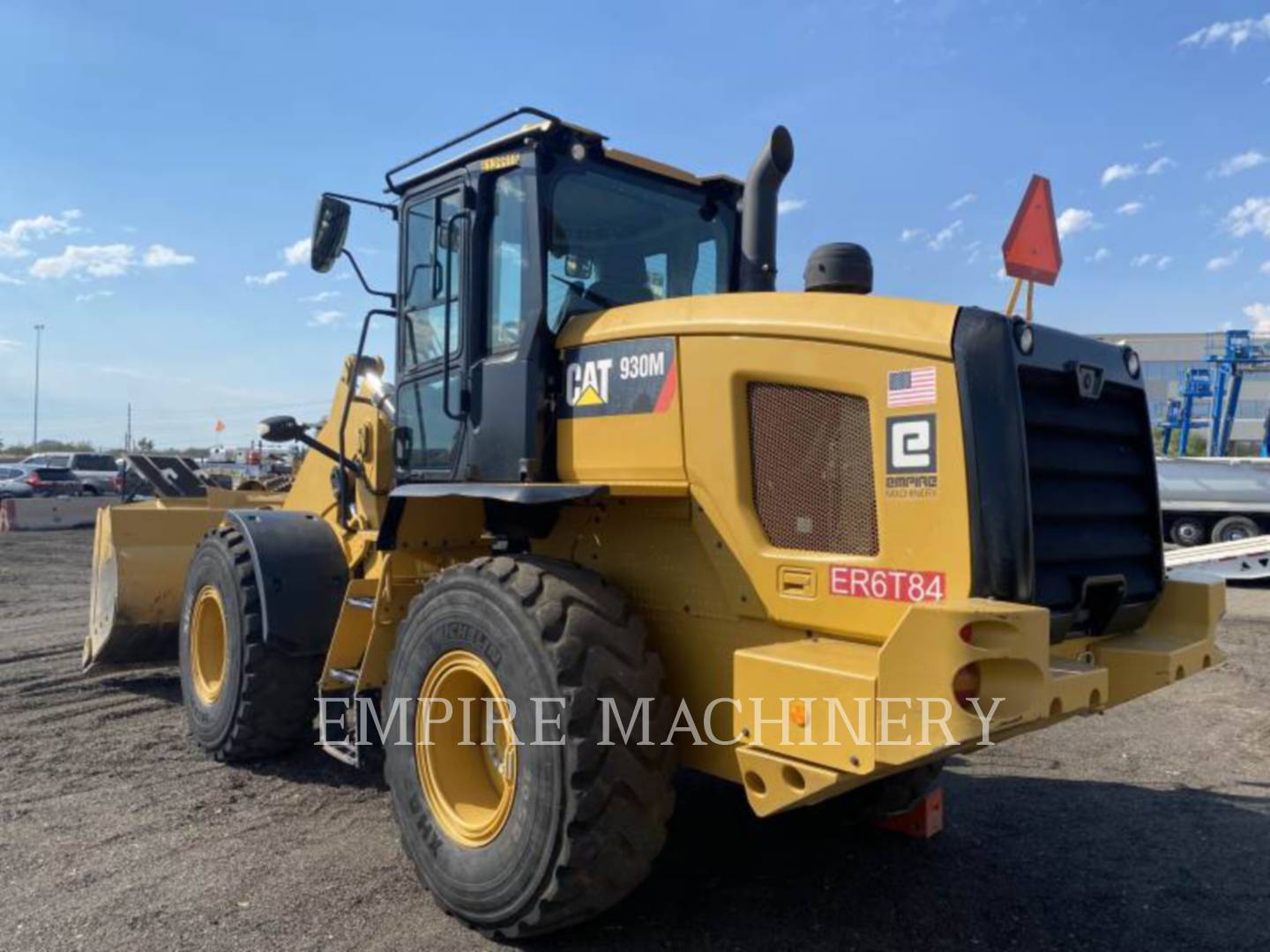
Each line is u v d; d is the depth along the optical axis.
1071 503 3.09
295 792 4.73
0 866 3.84
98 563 6.78
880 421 2.95
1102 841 4.22
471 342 4.04
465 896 3.30
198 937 3.26
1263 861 4.01
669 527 3.47
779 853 4.01
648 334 3.52
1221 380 27.52
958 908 3.54
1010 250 3.63
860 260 3.52
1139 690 3.26
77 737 5.70
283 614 4.89
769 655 2.88
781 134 4.13
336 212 4.48
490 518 3.97
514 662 3.18
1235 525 18.28
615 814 3.04
